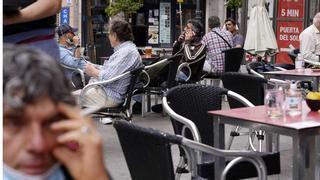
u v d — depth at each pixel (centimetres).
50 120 121
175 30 2148
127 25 641
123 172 546
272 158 378
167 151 279
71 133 123
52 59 124
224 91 433
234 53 1002
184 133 398
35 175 122
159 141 279
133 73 631
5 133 120
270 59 1308
